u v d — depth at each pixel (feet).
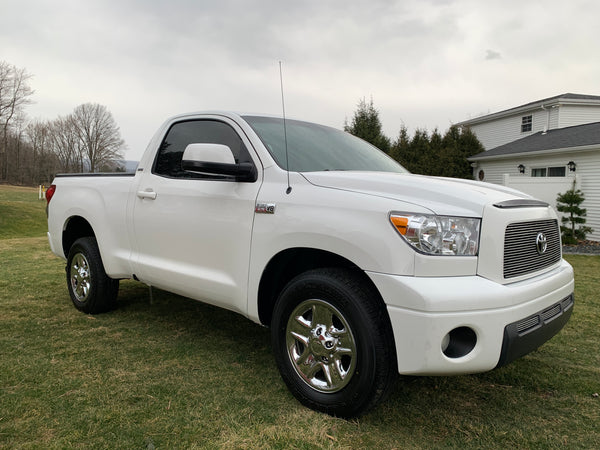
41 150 223.30
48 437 6.96
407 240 6.86
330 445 6.97
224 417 7.70
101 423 7.39
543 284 7.73
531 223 8.01
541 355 11.11
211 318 13.50
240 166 9.00
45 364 9.72
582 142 45.03
